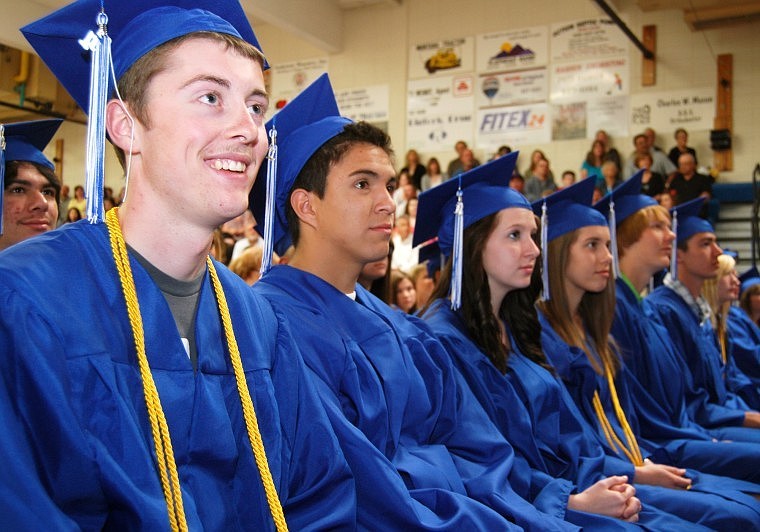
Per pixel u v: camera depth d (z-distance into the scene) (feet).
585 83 40.65
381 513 5.76
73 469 3.81
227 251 32.99
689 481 9.64
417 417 6.97
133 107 4.35
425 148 43.52
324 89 7.40
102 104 4.34
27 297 3.86
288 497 5.15
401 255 34.99
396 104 44.21
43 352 3.81
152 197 4.36
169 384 4.27
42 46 4.84
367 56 44.80
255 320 5.10
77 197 36.73
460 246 8.97
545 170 39.91
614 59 40.19
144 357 4.17
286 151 7.25
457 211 8.99
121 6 4.51
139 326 4.20
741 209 37.40
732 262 16.89
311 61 45.98
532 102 41.57
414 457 6.64
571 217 10.92
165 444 4.12
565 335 10.80
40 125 8.96
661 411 12.14
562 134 40.93
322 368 6.33
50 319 3.88
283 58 46.55
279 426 4.90
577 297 11.07
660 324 14.08
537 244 10.91
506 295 9.58
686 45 39.19
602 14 40.47
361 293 7.60
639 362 12.69
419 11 44.06
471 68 42.88
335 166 7.02
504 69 42.24
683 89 39.14
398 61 44.27
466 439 7.52
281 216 7.47
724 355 16.66
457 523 5.89
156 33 4.37
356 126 7.25
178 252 4.47
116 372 4.09
